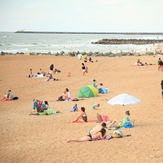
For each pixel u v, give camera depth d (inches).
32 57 2381.9
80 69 1685.5
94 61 2073.1
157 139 405.7
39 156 347.6
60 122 569.9
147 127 490.9
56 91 1021.8
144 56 2481.5
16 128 530.6
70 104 780.0
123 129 485.1
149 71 1435.8
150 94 857.5
